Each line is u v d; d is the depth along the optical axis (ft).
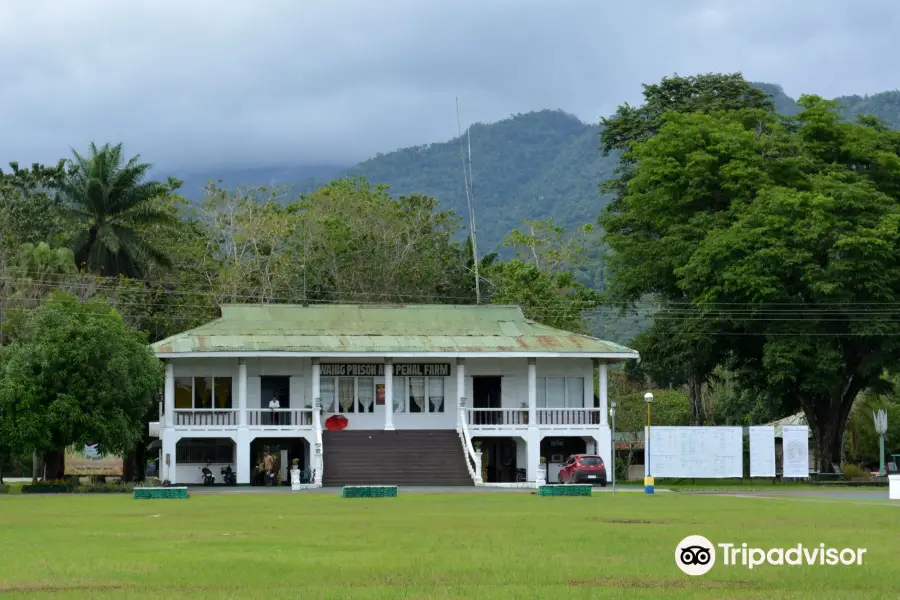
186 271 295.69
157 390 200.03
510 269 297.74
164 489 157.99
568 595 62.85
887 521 111.45
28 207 276.62
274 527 103.14
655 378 268.21
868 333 216.33
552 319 285.43
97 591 63.87
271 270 299.99
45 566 74.13
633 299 255.70
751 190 230.68
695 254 222.07
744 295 218.59
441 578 69.00
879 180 238.27
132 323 266.57
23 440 176.76
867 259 214.48
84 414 178.70
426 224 331.77
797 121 258.37
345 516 117.60
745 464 252.83
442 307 233.14
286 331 221.46
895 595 64.03
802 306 220.23
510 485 195.72
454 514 120.88
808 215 217.36
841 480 222.89
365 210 323.16
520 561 76.89
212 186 317.63
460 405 219.82
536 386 229.86
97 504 142.72
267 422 217.97
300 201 342.03
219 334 217.77
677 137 238.89
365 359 221.05
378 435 215.51
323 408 222.69
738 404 305.73
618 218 255.70
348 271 311.88
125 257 288.30
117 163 291.79
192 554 80.64
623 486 212.43
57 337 179.83
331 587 65.31
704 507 135.33
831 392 222.69
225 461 218.59
